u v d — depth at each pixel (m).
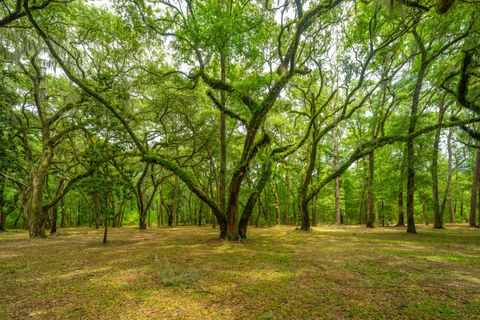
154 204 37.88
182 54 11.77
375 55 13.98
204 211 38.09
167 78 14.02
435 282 4.98
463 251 8.62
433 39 12.43
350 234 15.25
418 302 3.92
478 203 23.58
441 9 5.56
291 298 4.16
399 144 15.17
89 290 4.70
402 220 22.06
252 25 9.84
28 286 5.01
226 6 11.12
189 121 19.06
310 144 20.39
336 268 6.21
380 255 7.91
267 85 10.48
